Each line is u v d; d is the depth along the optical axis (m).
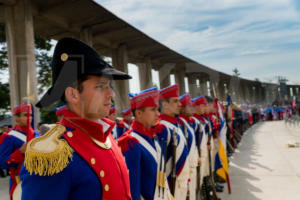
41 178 0.86
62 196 0.88
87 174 0.94
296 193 4.43
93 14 7.34
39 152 0.86
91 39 8.11
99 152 1.02
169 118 2.83
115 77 1.12
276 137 11.17
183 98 3.46
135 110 2.11
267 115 21.02
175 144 2.63
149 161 1.96
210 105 4.93
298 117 19.62
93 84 1.01
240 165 6.60
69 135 0.98
